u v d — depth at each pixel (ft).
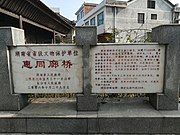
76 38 13.44
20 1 24.86
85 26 13.33
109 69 13.88
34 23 35.81
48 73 14.03
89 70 13.75
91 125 13.12
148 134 13.01
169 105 13.93
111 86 14.05
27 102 15.66
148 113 13.43
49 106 15.16
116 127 13.06
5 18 30.94
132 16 80.18
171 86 13.75
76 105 14.37
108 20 77.25
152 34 15.06
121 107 14.73
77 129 13.21
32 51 13.84
